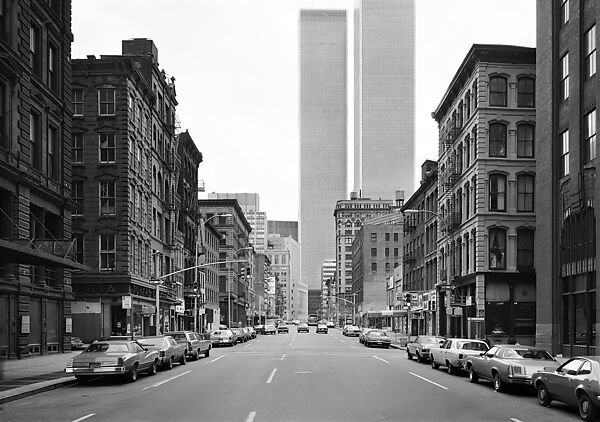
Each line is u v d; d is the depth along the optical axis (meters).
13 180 32.72
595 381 14.96
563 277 34.94
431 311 66.38
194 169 86.38
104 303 52.06
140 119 57.53
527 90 49.69
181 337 36.34
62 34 40.53
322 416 15.45
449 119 60.03
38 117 36.78
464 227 53.12
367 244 148.88
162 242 66.31
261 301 170.62
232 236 116.12
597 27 30.44
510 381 20.25
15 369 28.41
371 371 29.25
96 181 52.62
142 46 64.19
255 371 29.09
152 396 19.84
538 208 38.00
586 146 32.41
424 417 15.47
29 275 35.56
